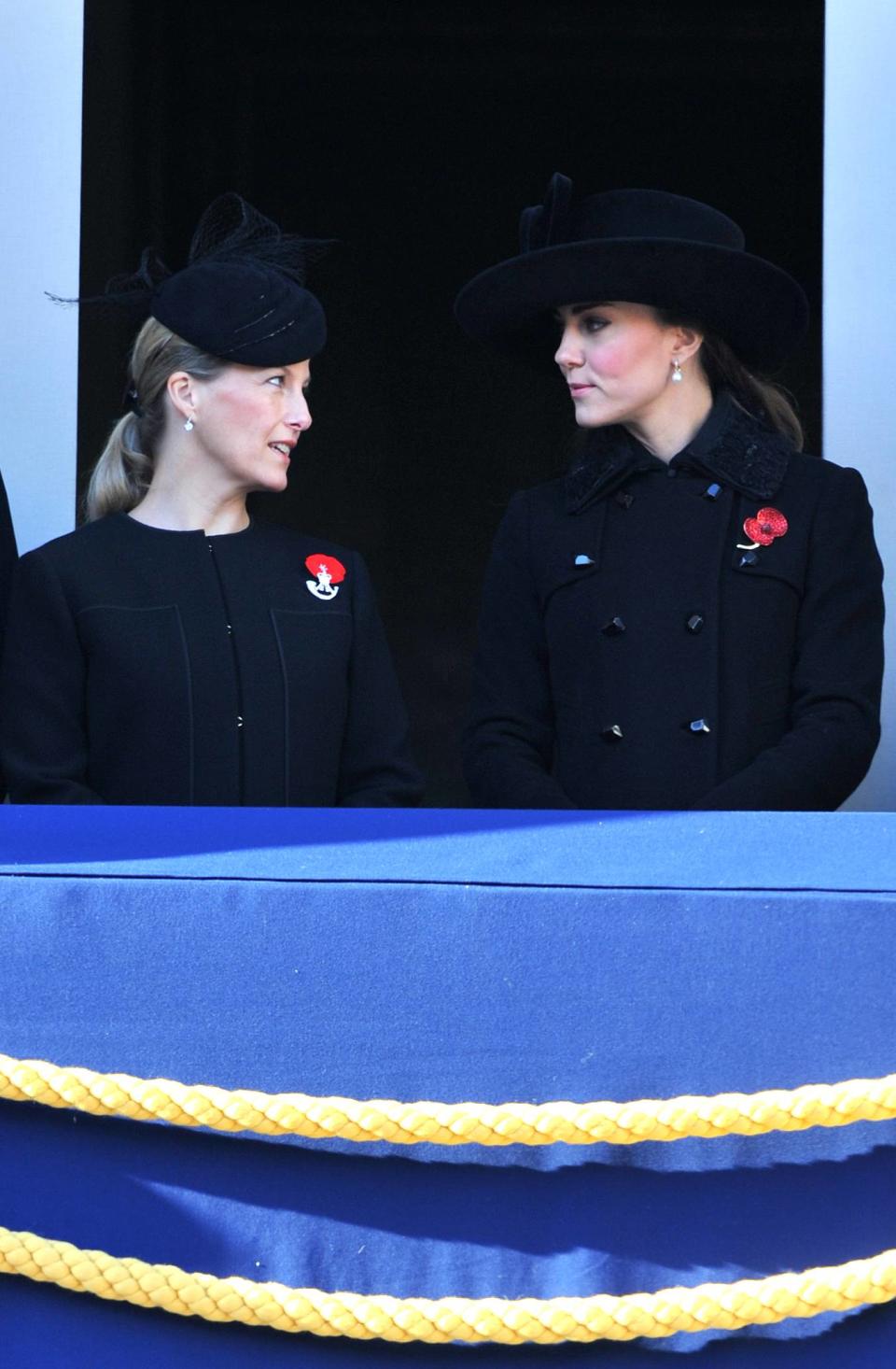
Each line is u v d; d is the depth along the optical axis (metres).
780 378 24.50
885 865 5.44
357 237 26.77
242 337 9.35
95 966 5.32
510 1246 5.23
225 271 9.51
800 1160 5.18
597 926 5.16
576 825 6.15
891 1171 5.16
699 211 10.09
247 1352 5.28
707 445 10.01
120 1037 5.30
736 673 9.55
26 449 12.60
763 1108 5.01
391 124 26.47
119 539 9.44
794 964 5.13
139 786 8.98
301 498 26.69
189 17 21.08
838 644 9.56
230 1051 5.26
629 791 9.52
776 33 24.72
